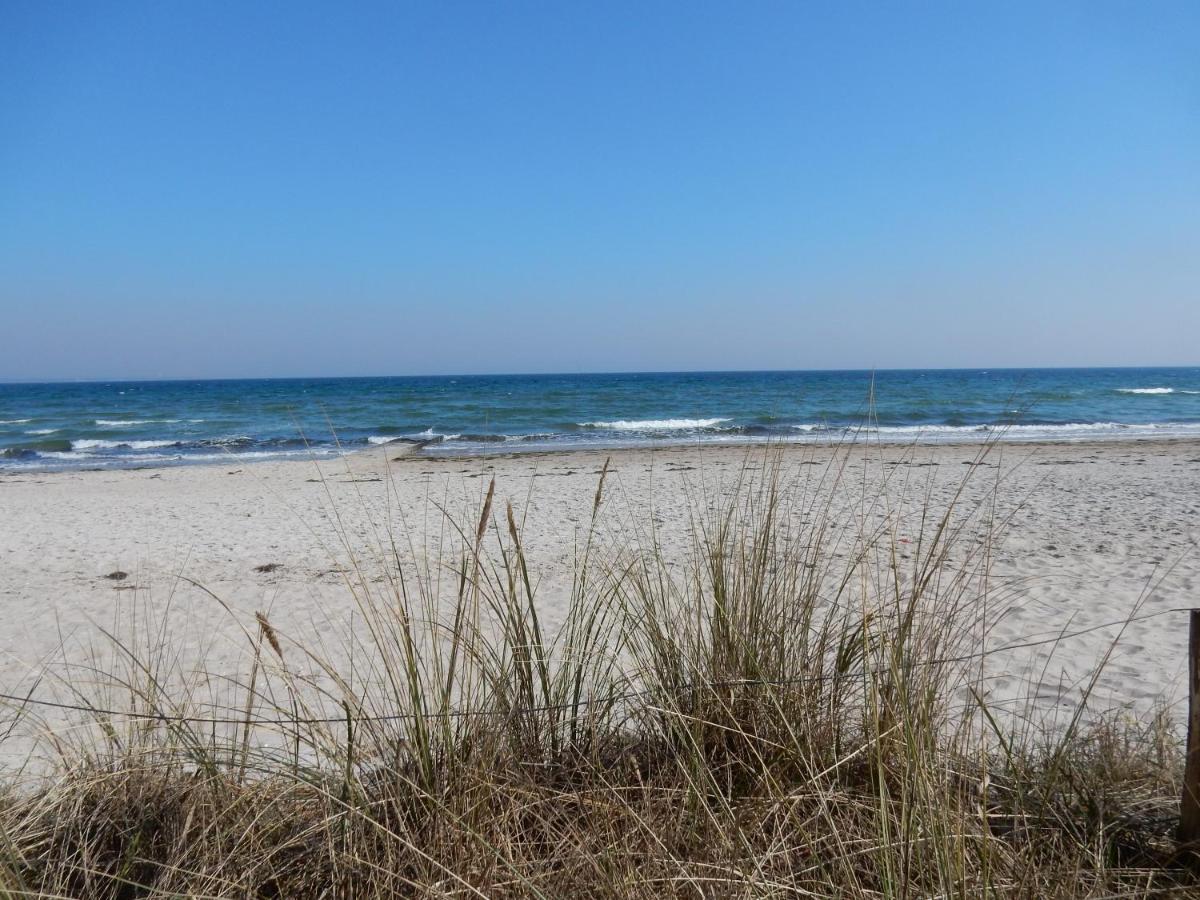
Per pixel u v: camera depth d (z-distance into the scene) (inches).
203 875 86.3
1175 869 93.1
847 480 489.7
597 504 125.2
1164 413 1502.2
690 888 86.0
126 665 200.2
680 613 126.0
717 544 133.2
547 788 104.3
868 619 109.4
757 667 114.9
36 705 175.0
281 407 1754.4
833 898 83.7
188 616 272.2
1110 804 105.1
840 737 110.7
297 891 92.4
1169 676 189.9
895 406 1524.4
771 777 100.1
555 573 315.9
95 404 2021.4
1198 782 95.0
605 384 3159.5
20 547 414.3
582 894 86.8
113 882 91.9
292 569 349.4
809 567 134.7
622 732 119.9
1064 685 184.2
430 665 141.3
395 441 1142.3
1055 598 267.1
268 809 99.1
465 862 89.8
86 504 572.1
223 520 485.4
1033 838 95.0
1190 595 271.7
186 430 1341.0
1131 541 362.6
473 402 1849.2
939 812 85.0
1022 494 494.0
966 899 80.1
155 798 102.7
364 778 103.9
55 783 105.2
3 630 265.0
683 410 1558.8
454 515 457.1
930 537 344.5
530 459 851.4
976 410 1464.1
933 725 100.5
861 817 96.6
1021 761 112.0
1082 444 927.7
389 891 88.5
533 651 122.1
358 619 256.2
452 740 104.7
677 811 99.7
